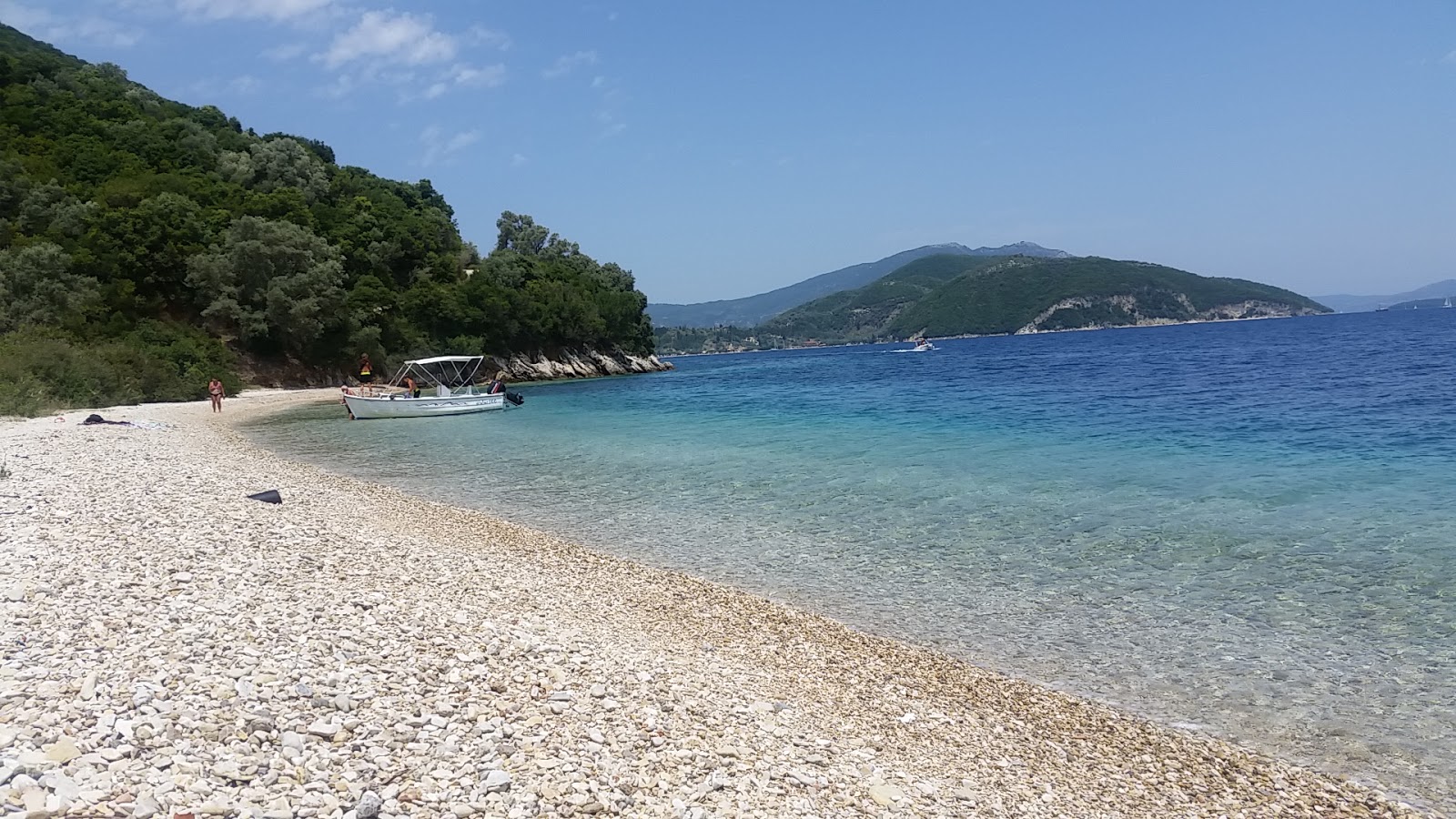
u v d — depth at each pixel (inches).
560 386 3149.6
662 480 823.7
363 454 1084.5
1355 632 368.2
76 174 2871.6
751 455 976.9
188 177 3159.5
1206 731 286.8
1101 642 369.4
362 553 416.5
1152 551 505.4
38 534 369.7
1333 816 233.3
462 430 1422.2
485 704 234.4
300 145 4424.2
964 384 2160.4
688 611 406.9
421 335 3250.5
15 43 4443.9
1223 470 755.4
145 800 158.9
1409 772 257.3
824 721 276.1
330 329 2876.5
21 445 779.4
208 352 2418.8
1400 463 748.6
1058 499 665.6
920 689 319.0
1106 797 239.8
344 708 215.8
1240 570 462.0
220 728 193.6
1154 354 3417.8
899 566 495.5
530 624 326.6
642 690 269.4
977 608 419.5
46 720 184.4
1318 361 2384.4
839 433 1166.3
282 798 168.9
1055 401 1533.0
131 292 2413.9
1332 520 560.7
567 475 871.7
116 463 674.2
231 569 339.0
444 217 4210.1
